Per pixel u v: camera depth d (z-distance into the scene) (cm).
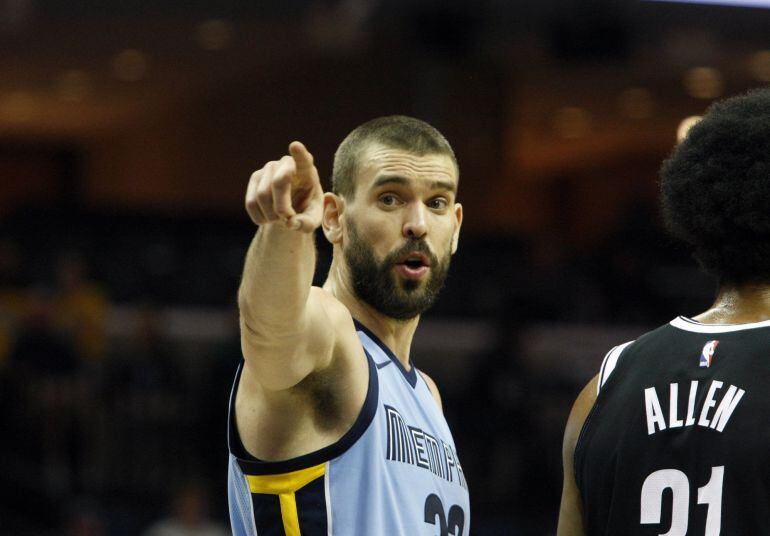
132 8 4275
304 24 4447
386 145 803
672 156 732
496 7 3941
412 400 816
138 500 2702
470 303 3897
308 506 730
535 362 3434
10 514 2633
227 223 4875
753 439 643
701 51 4503
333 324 723
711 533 643
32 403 2733
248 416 735
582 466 716
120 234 4612
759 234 680
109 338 3356
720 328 691
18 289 3547
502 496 2883
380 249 800
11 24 4462
